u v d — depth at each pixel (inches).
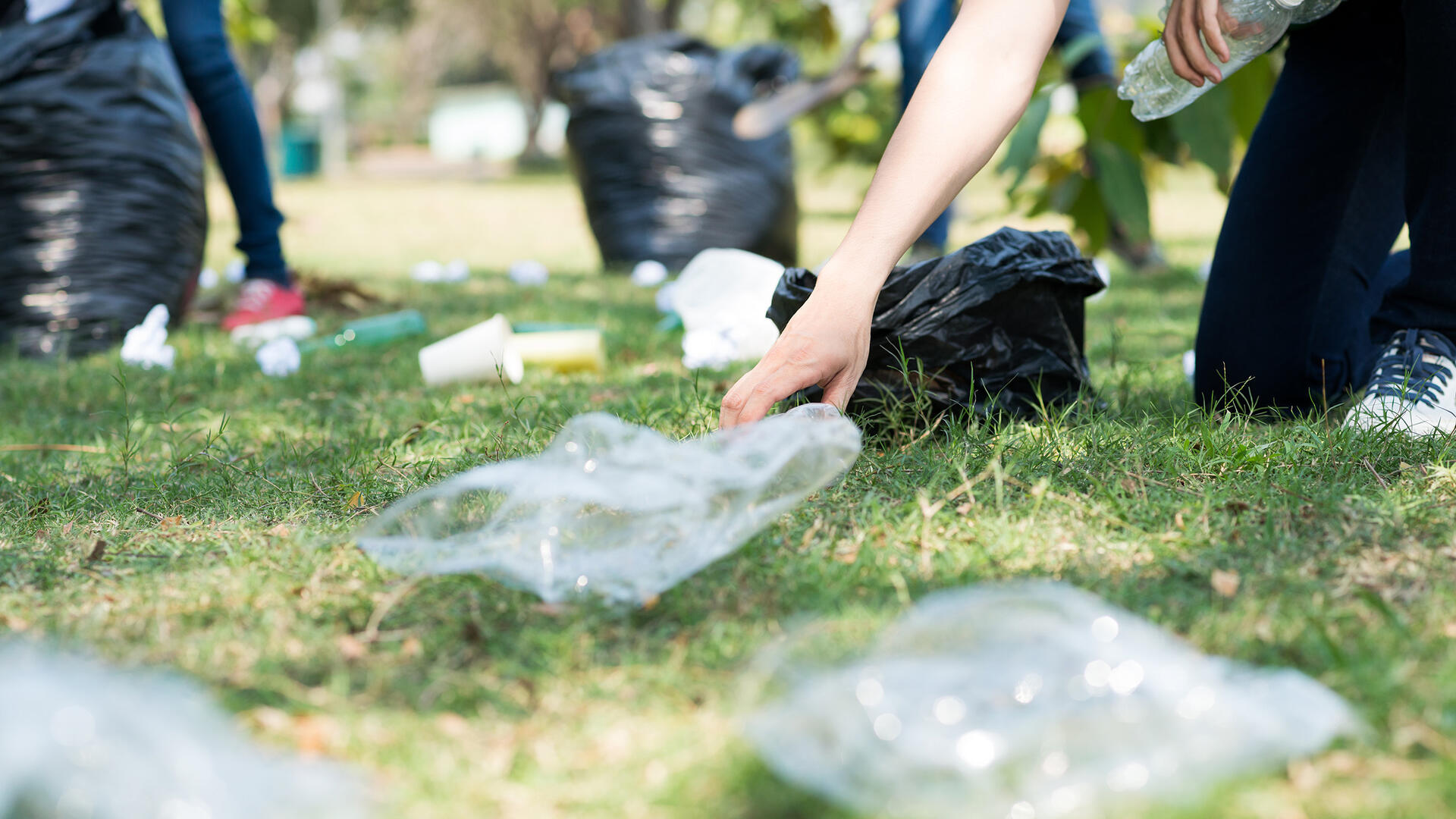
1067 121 177.0
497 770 37.1
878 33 251.1
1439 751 35.8
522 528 54.4
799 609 49.1
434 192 649.0
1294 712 36.0
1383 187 84.1
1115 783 32.6
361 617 50.0
